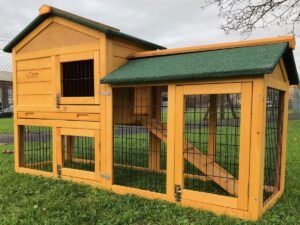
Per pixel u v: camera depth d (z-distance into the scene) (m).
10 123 16.88
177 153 3.64
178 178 3.64
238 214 3.25
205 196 3.47
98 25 4.14
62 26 4.58
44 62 4.84
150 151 5.49
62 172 4.71
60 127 4.70
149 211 3.40
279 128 4.09
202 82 3.40
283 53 3.46
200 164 4.15
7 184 4.43
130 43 4.64
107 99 4.18
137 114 4.84
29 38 4.98
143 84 3.84
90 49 4.32
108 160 4.22
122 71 4.14
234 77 3.20
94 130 4.34
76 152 7.21
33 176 4.88
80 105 4.46
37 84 4.96
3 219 3.20
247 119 3.15
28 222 3.13
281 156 4.12
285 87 4.09
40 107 4.92
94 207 3.54
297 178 4.90
